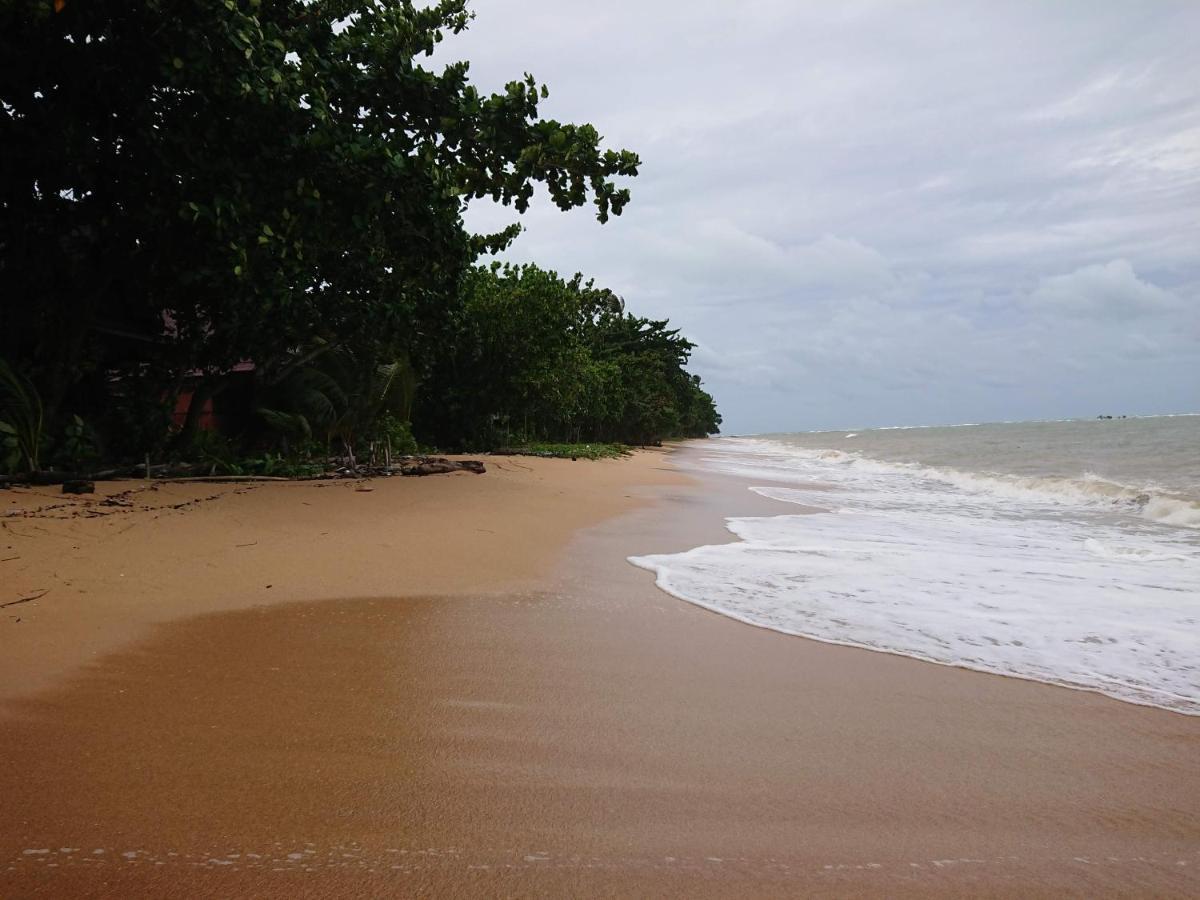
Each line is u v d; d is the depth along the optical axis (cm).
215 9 927
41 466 1032
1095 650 480
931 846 240
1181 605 605
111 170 1086
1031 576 725
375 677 386
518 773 282
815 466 3147
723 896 206
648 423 5266
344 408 1727
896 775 295
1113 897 213
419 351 1817
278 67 1024
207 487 1010
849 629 522
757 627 522
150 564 588
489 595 584
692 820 251
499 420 2755
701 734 330
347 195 1083
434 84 1118
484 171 1166
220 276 1062
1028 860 234
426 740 309
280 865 211
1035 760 313
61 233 1121
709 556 816
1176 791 287
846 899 207
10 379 955
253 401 1806
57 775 260
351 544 728
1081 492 1680
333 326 1433
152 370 1328
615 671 414
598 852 227
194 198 1020
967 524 1184
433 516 936
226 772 269
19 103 1018
